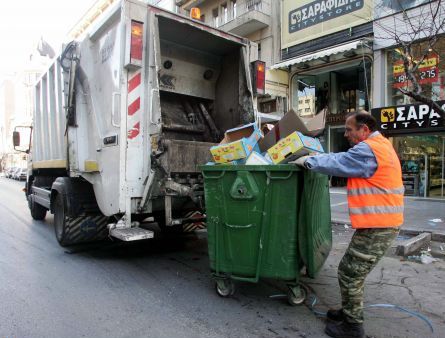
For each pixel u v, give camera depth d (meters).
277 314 3.38
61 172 6.95
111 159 4.58
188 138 5.86
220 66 6.09
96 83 5.01
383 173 2.80
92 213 5.66
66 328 3.15
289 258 3.35
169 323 3.23
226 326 3.16
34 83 8.17
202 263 5.08
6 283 4.25
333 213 8.80
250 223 3.47
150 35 4.44
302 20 15.12
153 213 5.10
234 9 18.73
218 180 3.61
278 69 15.70
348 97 15.29
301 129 3.77
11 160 39.22
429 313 3.42
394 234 2.86
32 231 7.27
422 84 11.27
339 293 3.88
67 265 4.96
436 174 12.17
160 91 5.61
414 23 11.20
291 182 3.28
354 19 13.38
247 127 4.23
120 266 4.92
